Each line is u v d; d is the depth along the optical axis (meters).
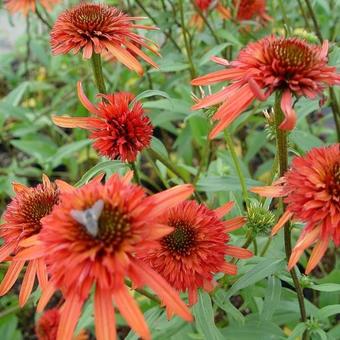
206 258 0.33
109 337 0.26
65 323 0.27
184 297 0.37
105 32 0.43
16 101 0.70
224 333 0.41
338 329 0.43
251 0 0.64
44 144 0.75
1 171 0.72
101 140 0.38
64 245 0.26
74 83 0.76
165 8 0.60
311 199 0.29
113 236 0.27
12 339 0.57
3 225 0.36
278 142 0.32
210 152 0.62
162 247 0.33
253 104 0.59
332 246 0.55
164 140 0.80
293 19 0.70
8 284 0.34
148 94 0.39
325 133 0.76
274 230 0.31
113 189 0.28
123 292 0.26
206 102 0.33
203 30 0.68
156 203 0.28
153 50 0.46
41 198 0.36
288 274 0.38
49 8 0.70
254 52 0.32
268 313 0.35
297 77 0.30
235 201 0.43
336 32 0.57
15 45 0.92
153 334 0.41
